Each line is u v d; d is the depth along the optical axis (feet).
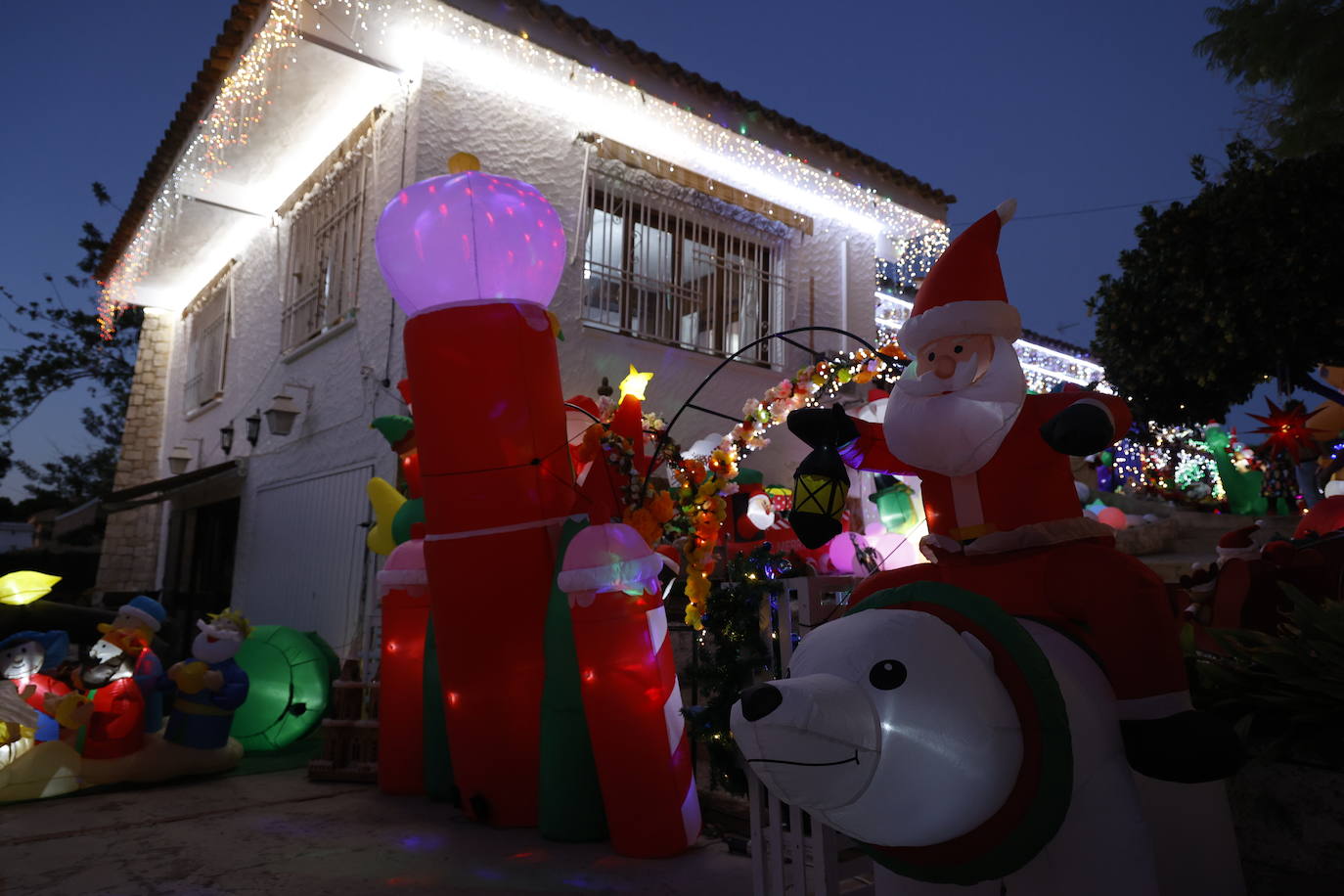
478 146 25.71
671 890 11.71
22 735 17.38
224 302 39.96
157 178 34.19
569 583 13.47
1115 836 6.85
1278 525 29.58
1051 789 6.38
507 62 26.02
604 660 13.42
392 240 14.89
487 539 14.42
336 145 29.71
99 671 18.61
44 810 16.33
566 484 15.20
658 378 28.17
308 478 29.01
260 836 14.43
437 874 12.46
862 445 9.81
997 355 8.50
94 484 84.02
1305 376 21.76
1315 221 19.51
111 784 18.02
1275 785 9.22
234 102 27.25
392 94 26.25
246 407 35.35
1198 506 41.55
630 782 13.25
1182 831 7.72
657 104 28.35
